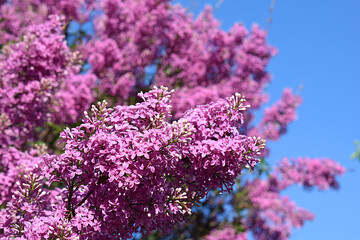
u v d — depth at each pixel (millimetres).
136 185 3770
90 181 3781
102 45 11375
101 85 11047
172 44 12664
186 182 4148
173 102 10984
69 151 3779
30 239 3744
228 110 4137
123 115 3918
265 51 12516
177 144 3799
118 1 12508
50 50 6852
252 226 12859
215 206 11672
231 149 3973
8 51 7777
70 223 3854
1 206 5688
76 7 11383
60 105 8391
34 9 12344
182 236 10227
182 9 13047
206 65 12367
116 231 3992
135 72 12203
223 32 12445
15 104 6914
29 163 5926
